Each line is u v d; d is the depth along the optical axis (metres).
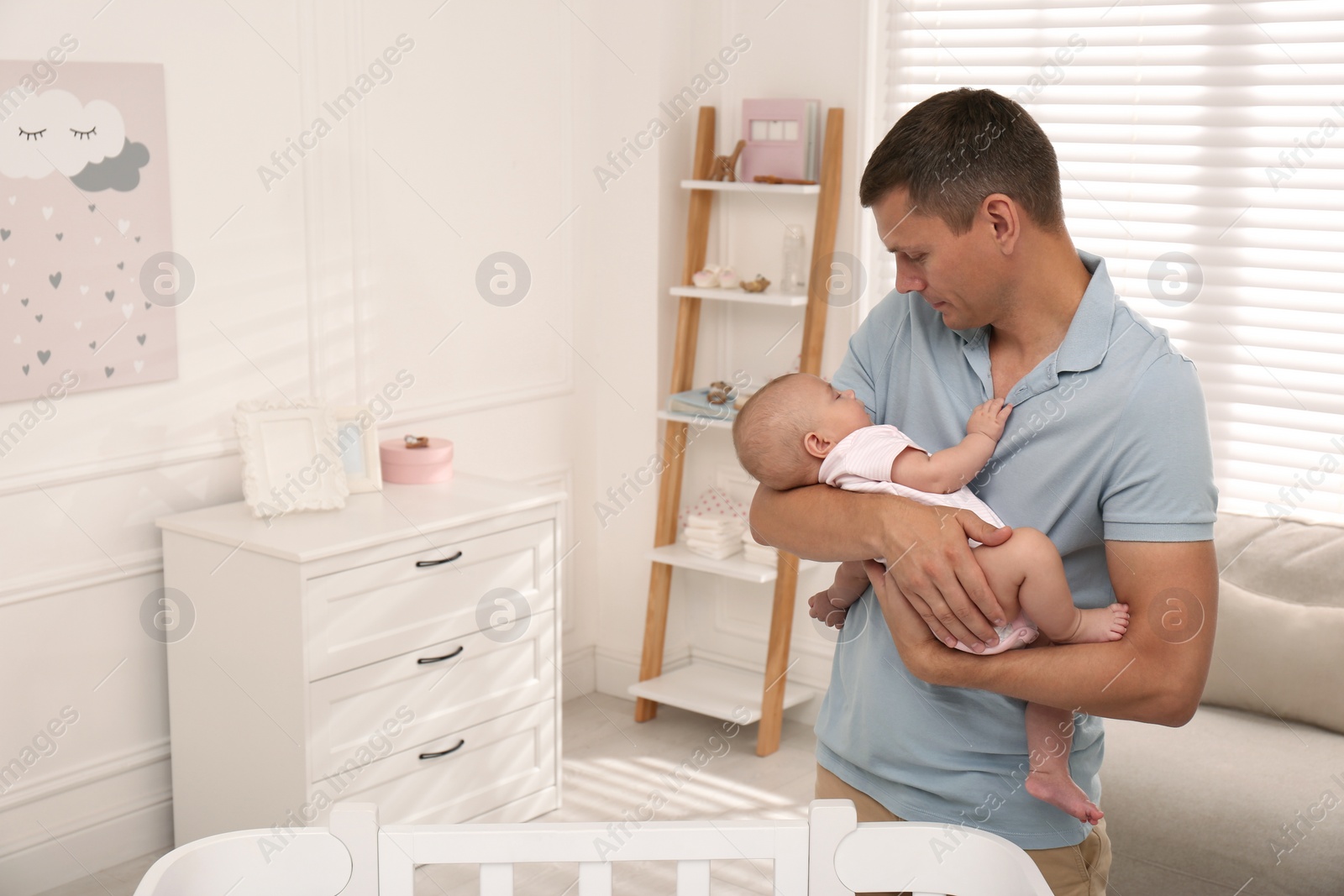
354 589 2.75
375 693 2.83
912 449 1.50
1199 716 2.79
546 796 3.27
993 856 1.35
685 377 3.84
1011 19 3.26
